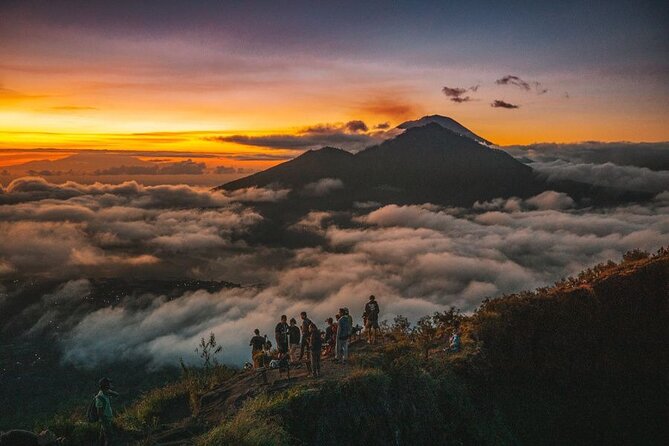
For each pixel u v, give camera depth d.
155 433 11.72
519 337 15.91
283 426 11.21
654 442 14.31
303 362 15.80
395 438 12.12
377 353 15.09
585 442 14.35
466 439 13.17
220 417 12.52
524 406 14.73
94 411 10.67
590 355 15.66
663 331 15.57
